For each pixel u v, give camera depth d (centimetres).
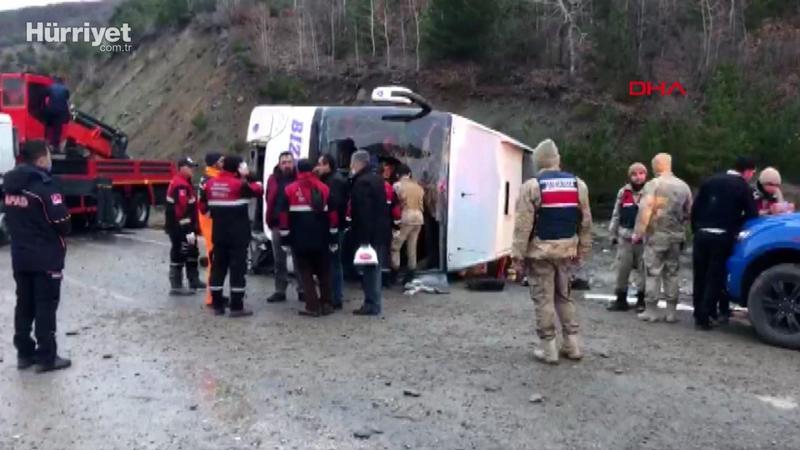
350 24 3425
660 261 891
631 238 945
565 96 2673
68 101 1828
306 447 492
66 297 995
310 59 3369
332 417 545
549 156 678
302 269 885
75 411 553
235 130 3272
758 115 2141
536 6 3022
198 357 696
